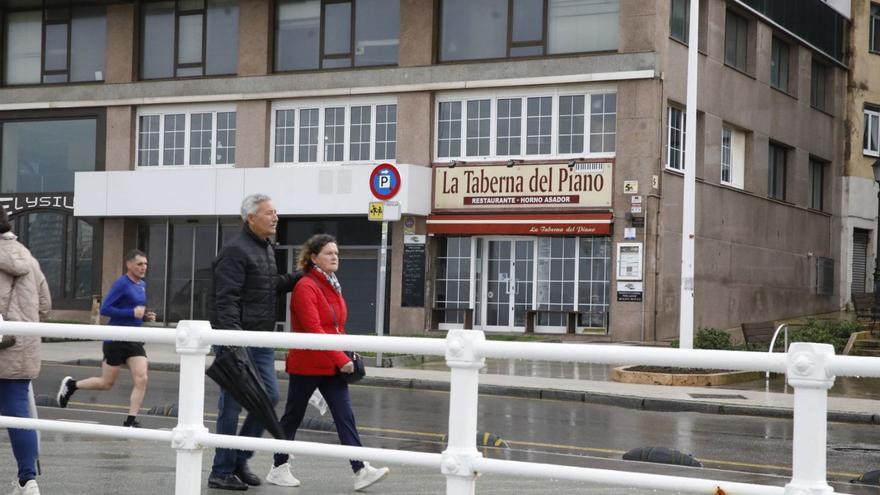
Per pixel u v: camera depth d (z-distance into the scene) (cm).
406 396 1702
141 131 3191
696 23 1975
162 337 591
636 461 998
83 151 3253
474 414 483
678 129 2773
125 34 3184
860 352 2498
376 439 1145
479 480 805
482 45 2834
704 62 2861
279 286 827
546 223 2702
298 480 802
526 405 1633
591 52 2703
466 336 481
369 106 2942
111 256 3156
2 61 3338
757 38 3145
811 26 3484
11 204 3291
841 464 1124
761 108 3177
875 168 2648
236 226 3067
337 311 820
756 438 1316
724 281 2961
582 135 2723
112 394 1630
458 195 2816
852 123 3722
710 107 2894
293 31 3034
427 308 2834
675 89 2717
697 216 2825
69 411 1298
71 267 3222
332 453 525
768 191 3288
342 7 2981
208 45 3120
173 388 1711
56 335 629
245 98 3038
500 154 2808
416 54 2872
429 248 2841
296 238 2983
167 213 3014
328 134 2983
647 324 2620
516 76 2764
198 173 2980
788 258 3347
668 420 1491
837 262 3697
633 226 2634
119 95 3180
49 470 829
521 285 2786
